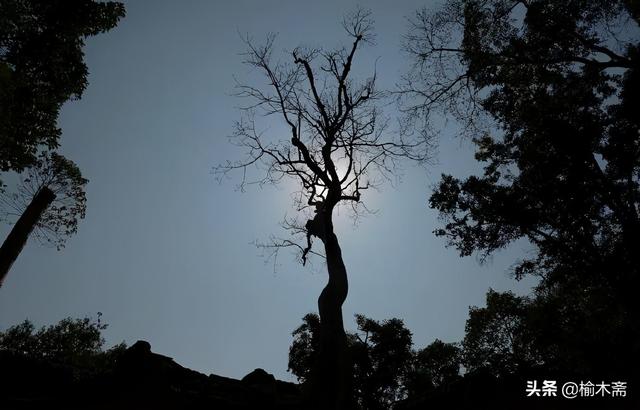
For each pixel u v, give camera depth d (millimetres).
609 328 19984
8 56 16656
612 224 17625
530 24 15781
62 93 18156
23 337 32219
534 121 18172
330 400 10320
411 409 10648
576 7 15031
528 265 20438
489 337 28078
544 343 23078
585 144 16797
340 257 13703
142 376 8867
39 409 8336
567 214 17922
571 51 16125
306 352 23594
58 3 17094
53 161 21078
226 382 9836
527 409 8711
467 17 16141
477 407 9133
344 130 16297
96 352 33375
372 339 23984
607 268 16969
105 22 18062
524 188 18562
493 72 16922
